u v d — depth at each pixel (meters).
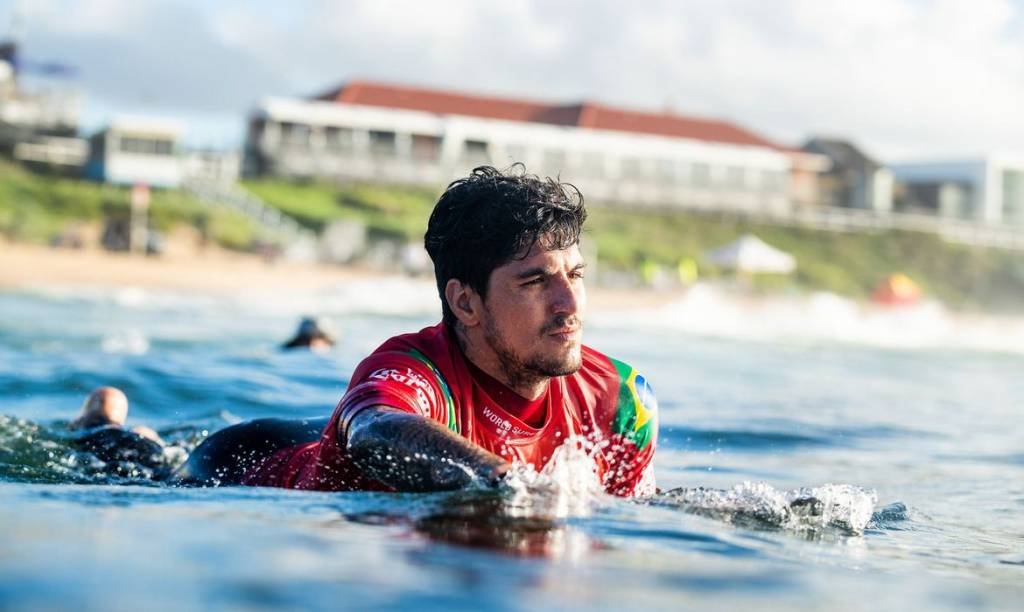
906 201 70.69
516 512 2.08
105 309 20.66
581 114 62.91
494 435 2.74
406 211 50.31
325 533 1.70
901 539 2.59
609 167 58.34
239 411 6.16
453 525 1.89
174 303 24.03
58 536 1.46
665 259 49.50
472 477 2.31
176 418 5.93
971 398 10.38
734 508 2.51
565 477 2.68
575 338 2.71
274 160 53.00
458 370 2.75
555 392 2.83
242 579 1.24
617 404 2.91
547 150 57.00
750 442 5.93
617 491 2.93
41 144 49.06
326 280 35.72
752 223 59.06
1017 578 2.12
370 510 2.04
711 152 60.06
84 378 7.14
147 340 12.56
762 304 39.44
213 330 15.54
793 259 55.16
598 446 2.88
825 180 67.25
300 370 8.07
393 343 2.79
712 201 60.44
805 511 2.58
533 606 1.24
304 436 3.30
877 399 9.66
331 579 1.28
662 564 1.65
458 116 61.47
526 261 2.65
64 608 1.04
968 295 56.28
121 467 4.11
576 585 1.40
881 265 57.03
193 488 2.40
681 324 25.95
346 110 53.75
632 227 54.56
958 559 2.35
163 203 43.56
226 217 44.03
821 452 5.70
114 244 38.44
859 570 1.90
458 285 2.73
